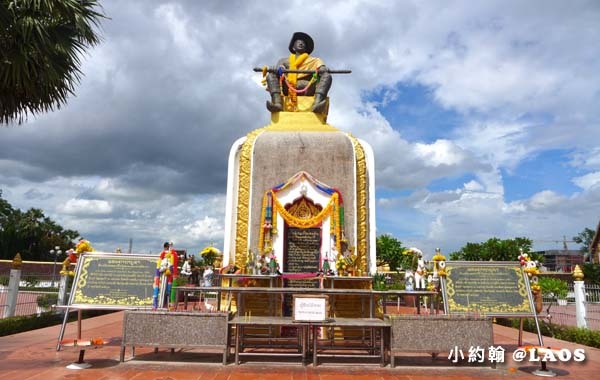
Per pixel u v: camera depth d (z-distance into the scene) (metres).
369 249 10.63
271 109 11.98
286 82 12.23
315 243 10.27
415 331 6.89
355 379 6.14
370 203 10.93
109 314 15.41
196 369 6.61
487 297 8.18
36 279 17.66
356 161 10.90
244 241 10.45
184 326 6.90
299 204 10.52
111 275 7.98
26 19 9.32
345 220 10.42
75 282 7.95
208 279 14.40
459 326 6.93
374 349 7.62
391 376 6.36
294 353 7.75
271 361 7.20
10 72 9.37
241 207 10.64
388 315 7.42
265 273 9.59
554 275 28.33
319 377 6.21
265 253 9.92
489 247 30.89
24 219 51.91
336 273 9.78
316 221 10.26
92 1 10.74
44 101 10.37
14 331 10.55
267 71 12.38
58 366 6.71
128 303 7.76
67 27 10.44
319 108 11.82
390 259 31.20
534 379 6.35
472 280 8.31
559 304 16.58
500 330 12.55
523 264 8.48
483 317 6.98
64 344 6.59
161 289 7.75
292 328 9.62
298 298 6.95
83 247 8.37
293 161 10.70
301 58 12.77
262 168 10.67
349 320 7.44
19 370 6.43
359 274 10.13
